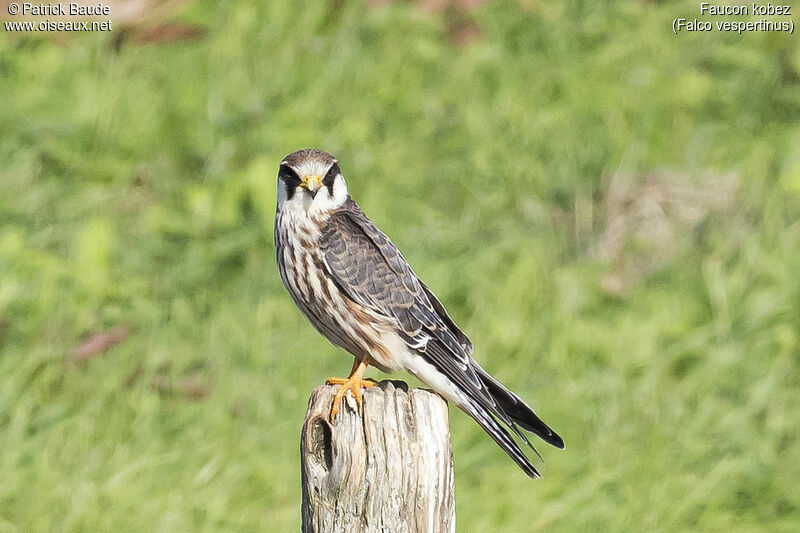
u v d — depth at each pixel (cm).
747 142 1523
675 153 1499
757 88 1592
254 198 1294
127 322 1186
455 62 1603
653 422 1117
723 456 1089
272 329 1199
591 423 1112
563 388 1149
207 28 1636
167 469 1016
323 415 686
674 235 1374
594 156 1451
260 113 1457
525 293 1255
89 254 1216
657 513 1023
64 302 1180
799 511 1045
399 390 695
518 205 1391
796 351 1212
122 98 1480
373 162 1410
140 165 1408
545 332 1212
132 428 1056
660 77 1594
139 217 1347
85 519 957
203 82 1524
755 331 1234
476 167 1420
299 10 1664
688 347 1206
